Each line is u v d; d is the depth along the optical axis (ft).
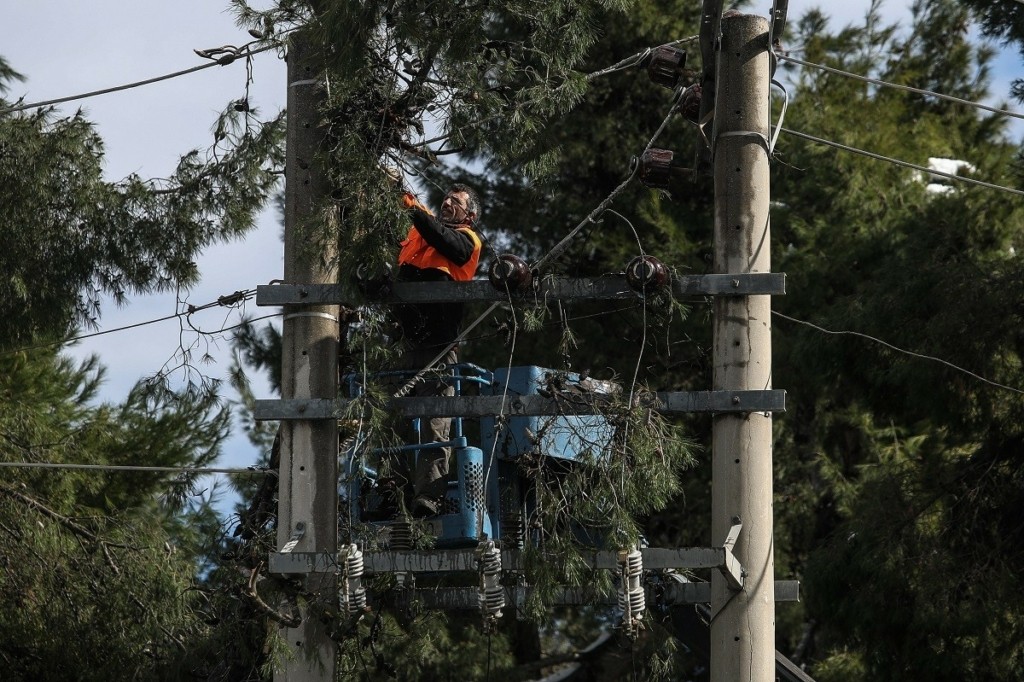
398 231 78.95
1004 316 127.03
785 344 167.73
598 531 80.38
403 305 86.48
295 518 79.15
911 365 129.90
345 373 82.94
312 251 80.02
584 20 83.76
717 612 75.82
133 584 121.70
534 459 78.28
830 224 176.55
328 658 79.20
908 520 129.59
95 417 149.48
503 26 89.30
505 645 165.78
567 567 75.05
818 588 131.85
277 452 89.92
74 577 124.88
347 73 79.51
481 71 82.79
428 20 81.61
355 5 79.36
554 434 83.46
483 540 76.84
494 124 82.89
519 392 84.69
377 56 81.15
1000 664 124.36
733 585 75.25
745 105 79.87
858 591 130.11
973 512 129.70
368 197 79.05
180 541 132.05
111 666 119.44
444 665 158.61
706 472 171.83
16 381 148.77
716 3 80.12
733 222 78.69
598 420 78.48
